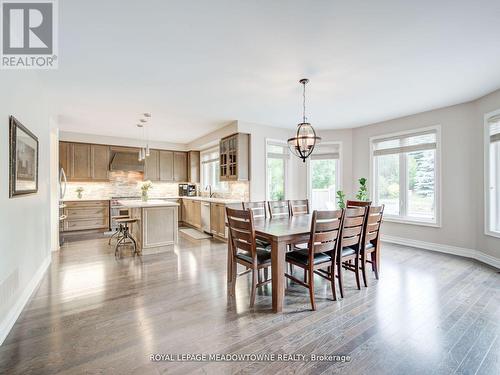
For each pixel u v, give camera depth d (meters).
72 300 2.49
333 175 5.96
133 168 6.93
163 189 7.75
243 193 5.58
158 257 4.03
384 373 1.55
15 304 2.16
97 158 6.51
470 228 3.99
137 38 2.23
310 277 2.37
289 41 2.29
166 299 2.53
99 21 1.99
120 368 1.57
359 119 5.01
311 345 1.81
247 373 1.54
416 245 4.66
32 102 2.75
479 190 3.85
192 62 2.68
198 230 6.54
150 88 3.39
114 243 4.98
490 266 3.54
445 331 1.99
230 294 2.65
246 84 3.26
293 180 6.04
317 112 4.55
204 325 2.06
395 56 2.56
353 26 2.08
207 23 2.03
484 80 3.17
